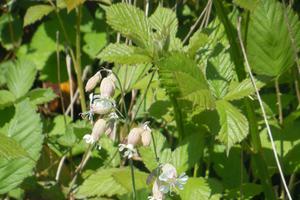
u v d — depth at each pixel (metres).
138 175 0.60
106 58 0.57
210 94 0.54
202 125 0.63
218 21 0.66
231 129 0.55
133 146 0.51
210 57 0.61
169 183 0.51
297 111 0.65
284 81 0.71
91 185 0.62
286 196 0.67
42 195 0.68
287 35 0.62
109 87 0.53
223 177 0.65
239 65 0.60
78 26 0.71
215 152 0.66
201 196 0.58
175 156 0.61
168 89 0.54
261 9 0.62
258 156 0.61
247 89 0.58
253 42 0.62
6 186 0.62
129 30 0.58
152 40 0.58
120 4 0.59
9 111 0.67
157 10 0.64
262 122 0.67
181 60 0.54
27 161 0.63
